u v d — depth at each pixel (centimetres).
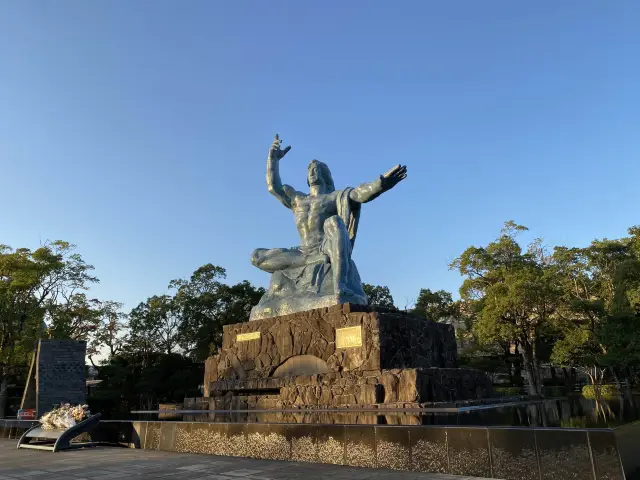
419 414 991
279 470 837
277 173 1814
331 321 1323
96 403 4369
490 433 727
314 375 1266
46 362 2505
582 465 640
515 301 3394
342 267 1495
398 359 1262
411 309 4738
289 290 1573
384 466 835
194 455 1073
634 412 1075
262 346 1462
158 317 4762
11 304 4003
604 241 3500
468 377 1259
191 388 4394
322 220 1669
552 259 3947
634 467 632
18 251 4091
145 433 1258
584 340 3103
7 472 861
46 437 1257
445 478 726
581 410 1249
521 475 690
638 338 2547
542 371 4559
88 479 780
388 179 1535
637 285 2723
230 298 4550
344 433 897
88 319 4553
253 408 1347
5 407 4175
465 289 4275
